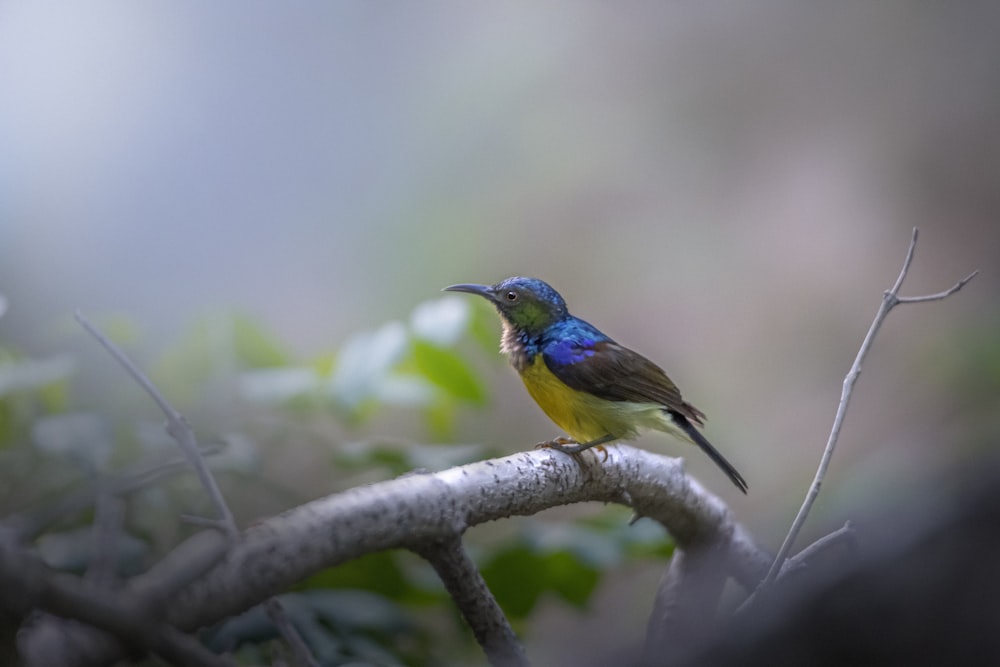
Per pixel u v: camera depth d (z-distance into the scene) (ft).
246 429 20.79
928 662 12.97
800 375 52.39
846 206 55.16
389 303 55.26
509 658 13.93
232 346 21.85
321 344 54.03
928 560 13.47
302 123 56.70
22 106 50.93
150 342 46.78
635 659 18.75
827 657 13.42
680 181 57.11
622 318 55.06
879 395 49.98
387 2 61.16
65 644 9.73
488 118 58.49
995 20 53.93
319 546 11.17
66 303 49.14
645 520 21.16
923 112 54.54
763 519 39.96
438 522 12.60
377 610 17.37
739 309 54.49
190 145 53.88
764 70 56.90
